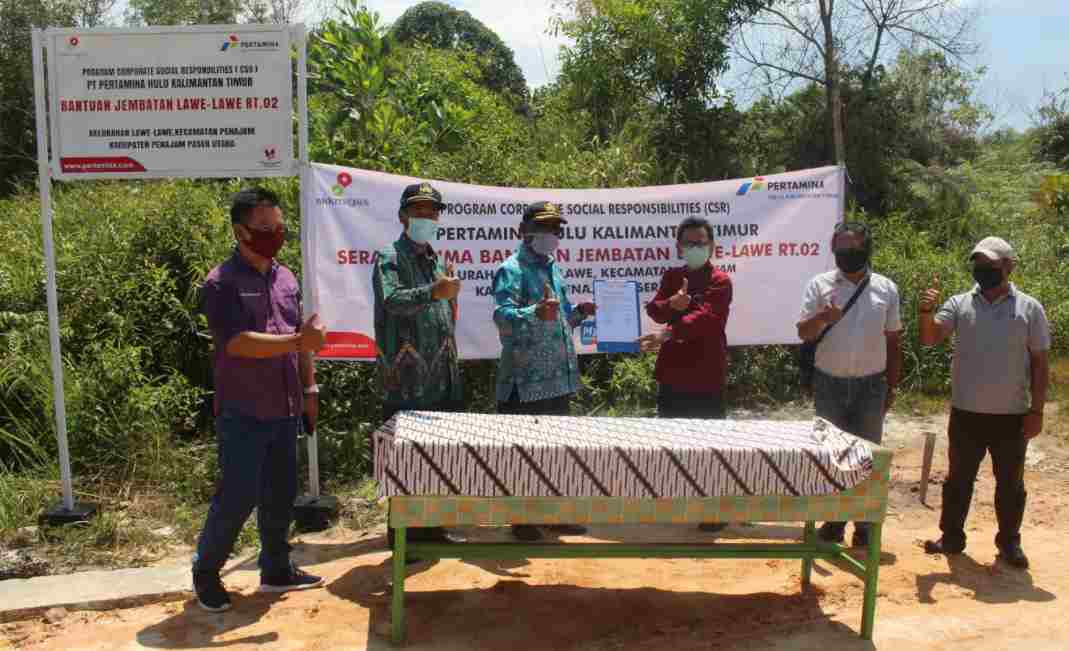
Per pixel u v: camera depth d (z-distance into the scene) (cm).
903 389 876
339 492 616
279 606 443
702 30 1340
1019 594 463
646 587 474
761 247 648
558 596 461
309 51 1013
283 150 533
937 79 1513
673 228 650
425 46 1614
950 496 514
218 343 420
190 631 414
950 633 417
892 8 1419
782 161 1391
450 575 486
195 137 526
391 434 405
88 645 400
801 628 425
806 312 525
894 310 514
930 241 1187
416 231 480
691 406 539
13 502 552
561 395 515
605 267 652
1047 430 773
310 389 478
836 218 646
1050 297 1081
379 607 443
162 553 513
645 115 1332
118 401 663
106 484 609
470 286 641
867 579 410
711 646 406
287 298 441
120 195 885
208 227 798
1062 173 1658
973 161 1582
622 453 391
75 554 506
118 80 518
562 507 394
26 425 646
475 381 745
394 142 930
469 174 891
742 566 505
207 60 521
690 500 398
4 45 1614
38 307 736
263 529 454
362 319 600
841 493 403
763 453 395
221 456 424
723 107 1378
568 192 645
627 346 544
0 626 419
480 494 389
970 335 497
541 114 1471
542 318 471
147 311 736
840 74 1425
